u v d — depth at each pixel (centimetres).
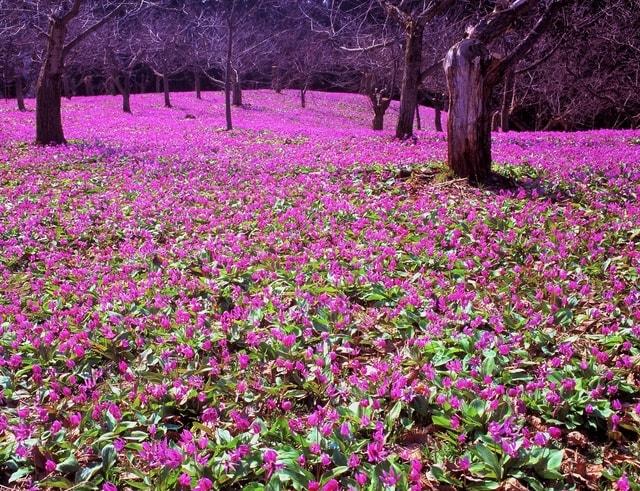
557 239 831
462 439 411
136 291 712
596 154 1681
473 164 1191
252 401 493
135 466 424
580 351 541
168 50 4981
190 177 1477
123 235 1005
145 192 1300
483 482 381
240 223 1016
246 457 404
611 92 4384
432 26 3266
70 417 458
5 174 1519
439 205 1038
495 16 1171
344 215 1009
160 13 5325
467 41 1148
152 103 5269
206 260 834
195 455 399
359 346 584
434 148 1883
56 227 1042
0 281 811
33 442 437
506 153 1750
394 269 760
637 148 1911
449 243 848
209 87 8594
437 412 448
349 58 4012
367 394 474
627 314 607
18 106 4206
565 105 4803
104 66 5928
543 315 614
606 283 693
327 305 649
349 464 389
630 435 431
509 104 4381
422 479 387
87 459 429
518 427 412
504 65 1141
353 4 3512
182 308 664
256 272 755
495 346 541
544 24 1124
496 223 905
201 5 5466
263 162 1667
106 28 4450
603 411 439
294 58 5925
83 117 3728
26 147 2048
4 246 941
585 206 1026
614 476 380
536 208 984
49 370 560
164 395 493
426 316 612
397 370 506
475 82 1151
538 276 710
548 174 1297
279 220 1005
